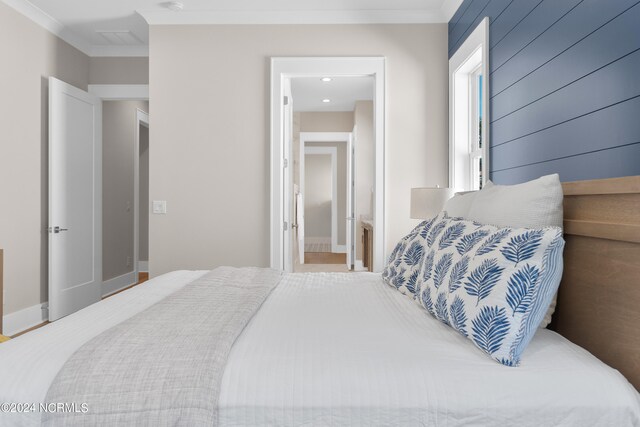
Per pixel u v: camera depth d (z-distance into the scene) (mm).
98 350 1120
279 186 3744
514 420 1028
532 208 1473
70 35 4172
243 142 3748
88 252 4398
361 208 6836
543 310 1205
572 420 1032
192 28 3738
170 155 3764
